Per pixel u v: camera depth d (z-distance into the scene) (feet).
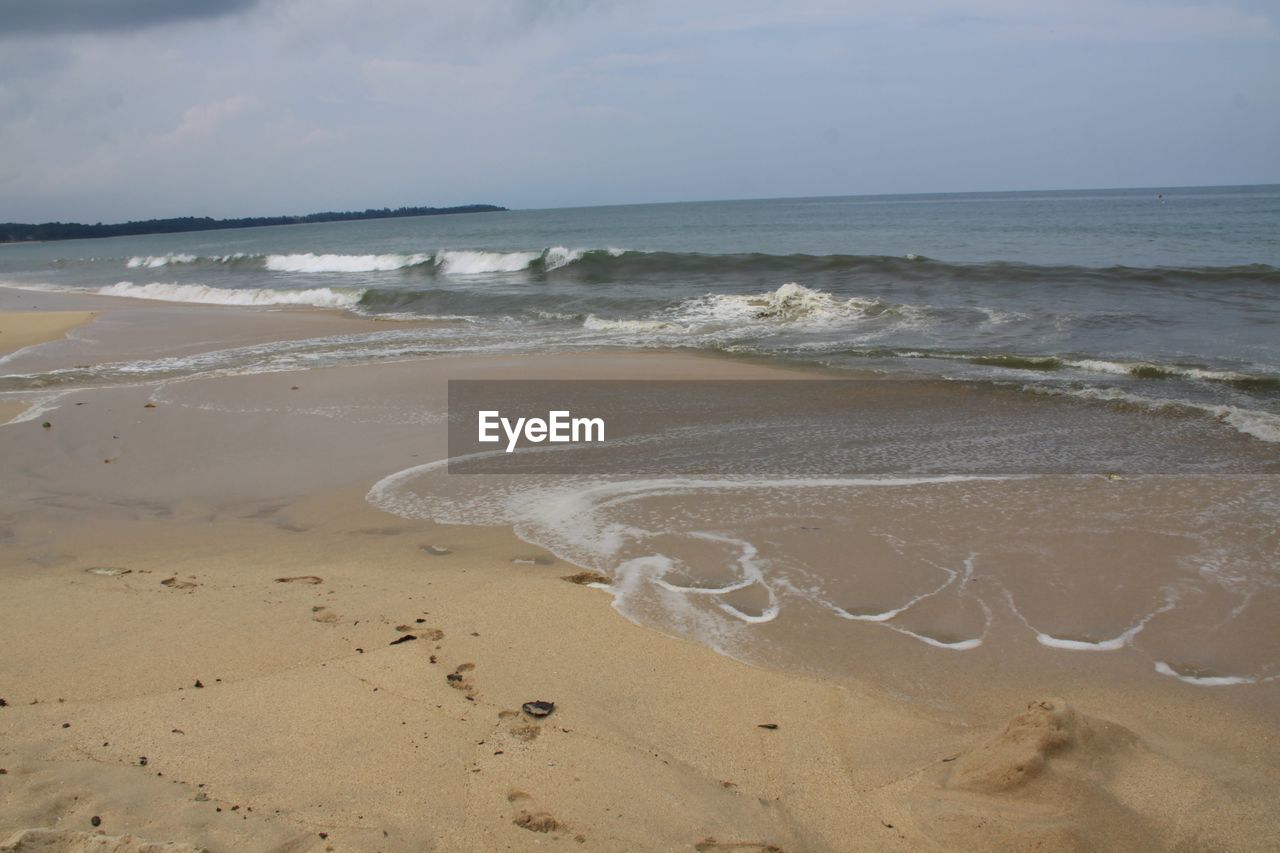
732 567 18.43
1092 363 37.81
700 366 41.47
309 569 18.72
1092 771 10.89
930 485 23.48
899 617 16.14
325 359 46.11
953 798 10.66
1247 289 55.88
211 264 131.54
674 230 192.65
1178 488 22.63
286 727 12.05
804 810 10.62
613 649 14.82
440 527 21.36
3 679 13.65
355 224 518.37
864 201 575.38
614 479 24.79
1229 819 10.18
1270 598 16.46
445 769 11.10
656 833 10.01
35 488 25.36
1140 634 15.35
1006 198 491.72
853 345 45.52
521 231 228.63
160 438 30.45
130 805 10.03
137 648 14.76
